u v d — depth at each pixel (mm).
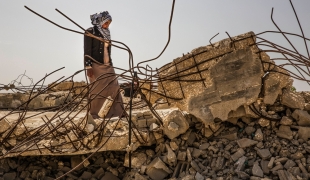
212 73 5629
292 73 5621
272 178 5215
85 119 5746
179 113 5832
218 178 5305
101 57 6641
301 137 5637
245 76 5637
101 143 5746
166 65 5734
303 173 5145
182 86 5734
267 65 5645
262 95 5754
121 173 6125
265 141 5758
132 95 5410
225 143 5863
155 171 5766
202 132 5949
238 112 5844
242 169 5375
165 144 5918
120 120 5984
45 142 5785
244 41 5562
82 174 6184
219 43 5629
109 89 6629
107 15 6715
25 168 6352
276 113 5961
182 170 5715
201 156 5824
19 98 9602
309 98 6531
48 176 6207
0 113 8008
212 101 5688
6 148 5816
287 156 5449
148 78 5645
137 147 5891
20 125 5926
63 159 6531
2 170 6148
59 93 9664
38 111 8820
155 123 6059
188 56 5645
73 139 5723
